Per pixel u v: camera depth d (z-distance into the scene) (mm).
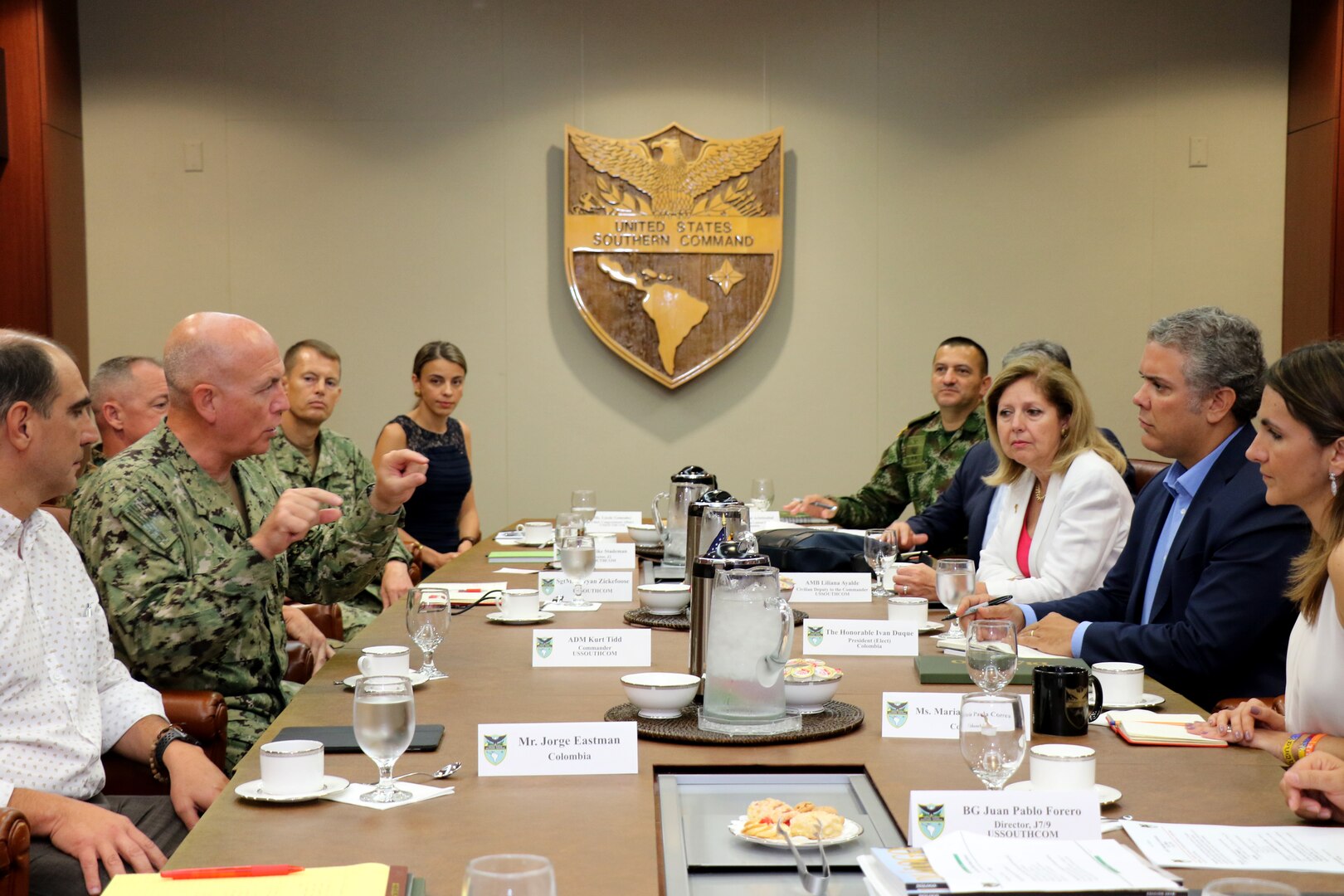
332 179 6066
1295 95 5922
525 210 6078
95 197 6027
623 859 1242
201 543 2402
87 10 5980
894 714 1707
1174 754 1629
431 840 1303
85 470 3320
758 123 6055
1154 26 6016
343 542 2676
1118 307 6094
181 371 2439
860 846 1289
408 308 6098
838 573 2916
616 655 2160
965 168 6078
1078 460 2971
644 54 6035
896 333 6117
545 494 6152
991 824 1272
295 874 1166
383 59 6047
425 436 4949
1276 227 6051
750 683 1672
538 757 1547
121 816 1742
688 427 6141
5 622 1901
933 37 6047
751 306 6027
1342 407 1665
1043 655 2264
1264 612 2189
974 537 3471
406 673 1994
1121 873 1127
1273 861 1221
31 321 5660
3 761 1880
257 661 2518
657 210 6004
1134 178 6059
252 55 6027
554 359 6121
